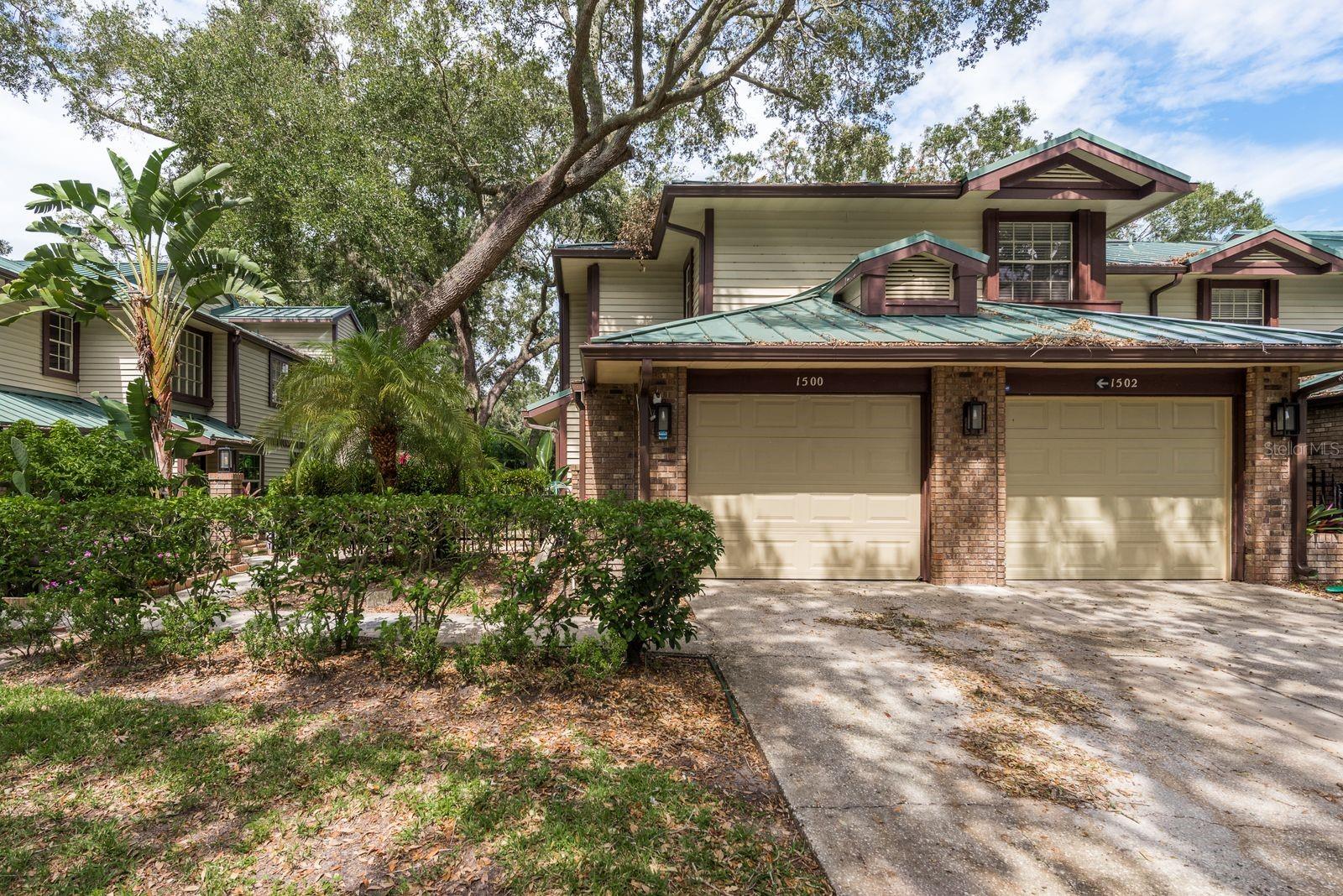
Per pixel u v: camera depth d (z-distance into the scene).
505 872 2.54
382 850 2.68
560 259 12.84
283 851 2.68
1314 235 13.53
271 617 4.88
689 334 7.93
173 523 5.12
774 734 3.83
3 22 18.36
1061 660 5.25
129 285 9.73
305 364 8.73
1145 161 9.78
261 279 10.55
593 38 16.12
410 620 4.74
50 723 3.80
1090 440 8.49
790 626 6.21
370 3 18.05
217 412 16.09
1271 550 8.19
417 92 18.14
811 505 8.38
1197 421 8.48
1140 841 2.85
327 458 8.98
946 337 7.82
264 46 20.41
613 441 10.65
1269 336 7.98
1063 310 9.57
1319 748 3.75
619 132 14.96
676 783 3.23
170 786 3.16
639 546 4.57
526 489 15.12
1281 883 2.57
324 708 4.09
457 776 3.24
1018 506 8.48
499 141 20.22
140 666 4.83
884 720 4.06
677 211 10.78
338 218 15.92
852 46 16.05
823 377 8.19
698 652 5.36
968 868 2.63
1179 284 12.59
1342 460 11.39
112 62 19.73
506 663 4.74
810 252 10.79
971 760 3.55
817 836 2.83
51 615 5.00
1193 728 4.00
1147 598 7.41
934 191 10.05
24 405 11.50
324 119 17.30
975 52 15.36
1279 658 5.35
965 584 8.05
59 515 4.96
